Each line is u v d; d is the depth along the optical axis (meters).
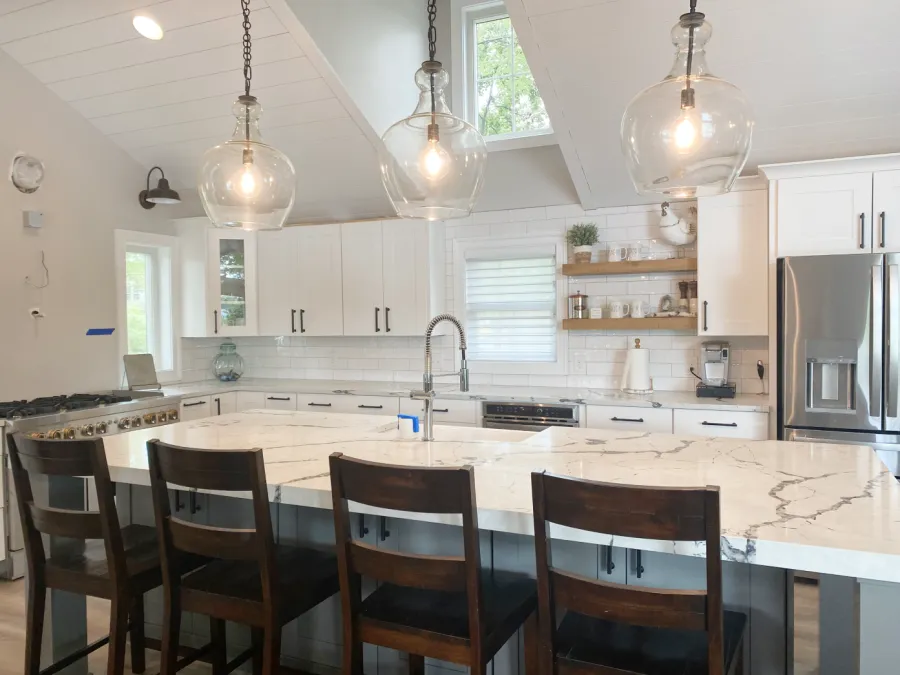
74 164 4.38
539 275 4.68
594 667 1.47
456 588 1.56
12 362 3.98
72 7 3.59
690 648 1.54
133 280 4.91
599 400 3.97
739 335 3.88
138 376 4.61
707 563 1.31
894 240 3.37
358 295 4.90
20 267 4.03
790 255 3.57
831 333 3.33
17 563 3.46
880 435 3.25
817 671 1.63
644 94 1.79
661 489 1.33
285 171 2.50
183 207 5.18
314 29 3.50
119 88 4.17
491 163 4.44
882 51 2.99
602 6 2.93
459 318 4.89
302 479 1.96
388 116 4.20
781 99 3.31
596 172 4.01
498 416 4.20
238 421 3.05
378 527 2.21
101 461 1.95
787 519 1.52
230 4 3.41
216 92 4.08
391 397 4.53
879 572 1.30
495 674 2.11
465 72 4.56
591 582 1.43
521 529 1.61
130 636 2.56
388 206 4.92
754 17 2.90
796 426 3.44
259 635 2.39
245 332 5.21
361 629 1.70
